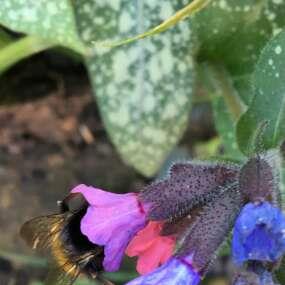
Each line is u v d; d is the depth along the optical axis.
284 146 0.05
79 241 0.05
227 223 0.05
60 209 0.05
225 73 0.07
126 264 0.07
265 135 0.06
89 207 0.05
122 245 0.05
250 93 0.06
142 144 0.07
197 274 0.05
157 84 0.06
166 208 0.05
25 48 0.07
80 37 0.06
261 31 0.06
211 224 0.05
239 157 0.06
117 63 0.06
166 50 0.06
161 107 0.07
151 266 0.05
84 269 0.05
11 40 0.07
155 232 0.05
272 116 0.06
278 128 0.06
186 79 0.06
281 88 0.05
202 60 0.07
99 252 0.05
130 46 0.06
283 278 0.05
